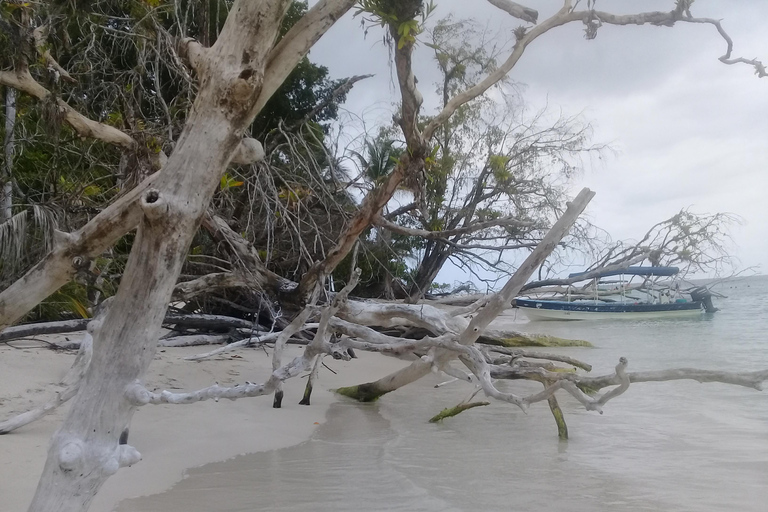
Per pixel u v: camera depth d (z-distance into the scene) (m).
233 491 4.71
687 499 4.67
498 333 15.13
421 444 6.34
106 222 3.50
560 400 8.85
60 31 8.88
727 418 7.57
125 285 2.37
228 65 2.43
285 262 12.27
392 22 5.26
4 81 6.61
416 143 6.29
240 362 9.97
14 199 10.02
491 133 16.11
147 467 5.18
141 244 2.36
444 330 7.20
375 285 16.47
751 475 5.28
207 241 11.13
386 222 8.09
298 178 11.20
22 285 3.52
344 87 12.10
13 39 6.39
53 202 9.38
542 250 6.51
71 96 9.24
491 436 6.70
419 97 5.90
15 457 4.76
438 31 14.34
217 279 8.51
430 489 4.86
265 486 4.85
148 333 2.38
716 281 24.61
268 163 10.42
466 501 4.59
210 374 8.81
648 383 10.18
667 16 5.57
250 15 2.42
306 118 11.78
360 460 5.67
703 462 5.70
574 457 5.88
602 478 5.19
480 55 14.78
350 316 7.46
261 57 2.46
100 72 9.71
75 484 2.28
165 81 11.63
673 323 22.72
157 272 2.35
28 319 10.64
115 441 2.37
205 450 5.78
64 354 8.35
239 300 12.77
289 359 10.79
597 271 13.19
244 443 6.10
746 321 22.97
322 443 6.31
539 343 15.34
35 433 5.36
